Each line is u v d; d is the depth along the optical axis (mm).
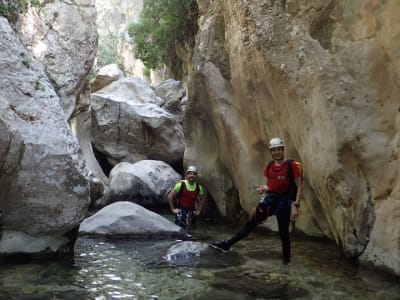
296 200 6227
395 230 5371
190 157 11930
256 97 8680
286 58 7176
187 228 9242
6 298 4551
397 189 5379
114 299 4617
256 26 7668
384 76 5680
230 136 9938
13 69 6297
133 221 8391
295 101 7152
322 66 6453
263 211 6426
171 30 19219
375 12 5648
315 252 6910
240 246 7469
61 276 5434
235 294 4824
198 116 11672
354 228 6168
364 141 5848
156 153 17016
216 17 10414
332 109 6242
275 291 4941
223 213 10914
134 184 13070
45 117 6258
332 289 4996
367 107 5875
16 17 11484
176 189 9328
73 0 13242
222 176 10984
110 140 16875
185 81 22234
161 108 18266
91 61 13758
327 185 6496
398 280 5242
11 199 5805
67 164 6203
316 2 6680
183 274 5656
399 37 5254
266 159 9234
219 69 10188
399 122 5461
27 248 6090
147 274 5633
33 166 5926
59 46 12602
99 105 16938
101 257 6559
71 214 6246
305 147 7102
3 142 5430
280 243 7727
